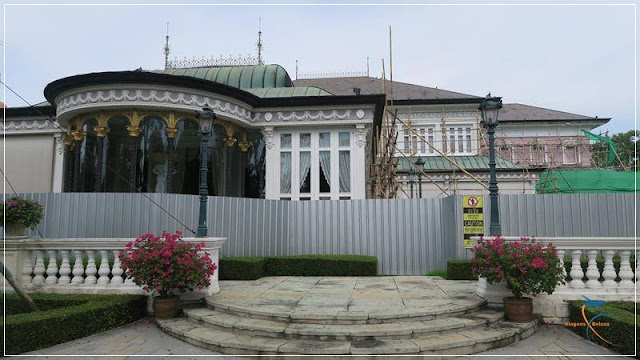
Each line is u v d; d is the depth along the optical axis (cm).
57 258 896
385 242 1247
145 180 1300
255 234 1252
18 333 610
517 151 3000
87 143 1355
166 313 765
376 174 1872
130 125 1292
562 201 1112
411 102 2906
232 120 1400
